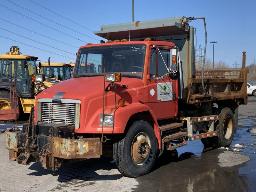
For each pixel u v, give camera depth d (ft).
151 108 27.73
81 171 27.27
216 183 23.93
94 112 24.36
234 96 38.37
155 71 28.25
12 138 25.48
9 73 54.80
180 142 30.68
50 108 25.25
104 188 23.13
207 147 36.24
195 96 32.09
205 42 31.76
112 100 25.13
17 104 52.80
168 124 30.14
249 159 30.60
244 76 40.70
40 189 23.02
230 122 37.29
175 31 31.86
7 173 26.61
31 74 55.11
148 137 26.63
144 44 27.73
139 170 25.72
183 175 26.02
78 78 28.86
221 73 37.68
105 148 27.25
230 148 35.81
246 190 22.36
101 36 34.35
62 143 22.91
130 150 25.38
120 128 24.02
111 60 28.60
